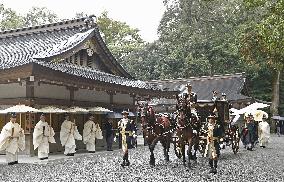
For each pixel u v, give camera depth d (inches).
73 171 557.9
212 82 1863.9
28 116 786.8
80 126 950.4
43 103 802.2
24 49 1033.5
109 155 818.8
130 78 1239.5
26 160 703.1
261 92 2155.5
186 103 564.7
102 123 1035.9
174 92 1289.4
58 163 667.4
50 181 468.8
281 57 824.9
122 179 472.4
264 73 2107.5
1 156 805.9
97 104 1006.4
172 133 648.4
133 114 1034.1
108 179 475.2
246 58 1068.5
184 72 2197.3
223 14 2217.0
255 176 485.4
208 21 2279.8
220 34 2208.4
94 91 1010.1
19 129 669.9
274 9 682.8
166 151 666.2
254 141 951.0
